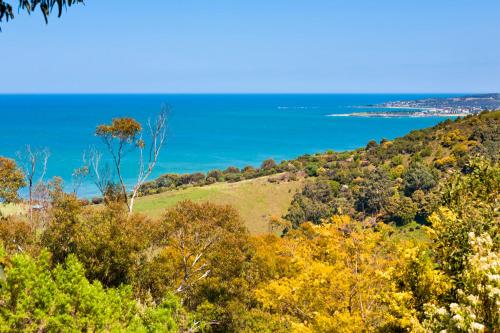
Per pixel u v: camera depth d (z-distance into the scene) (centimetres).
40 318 1417
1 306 1445
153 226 2492
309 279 1759
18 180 3294
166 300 2134
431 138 11000
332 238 1859
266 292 2091
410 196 7800
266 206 9488
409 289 1431
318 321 1577
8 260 1520
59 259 2225
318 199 8881
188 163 16800
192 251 2633
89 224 2250
